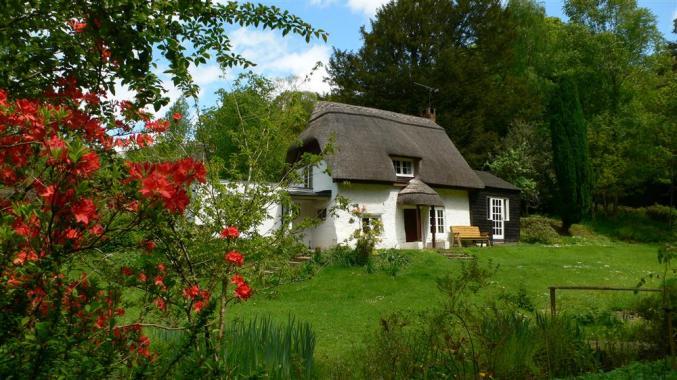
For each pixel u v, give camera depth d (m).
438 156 22.58
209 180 4.63
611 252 20.08
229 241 3.95
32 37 3.45
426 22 32.50
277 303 10.50
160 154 4.45
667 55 34.38
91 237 2.32
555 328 5.57
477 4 33.88
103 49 3.38
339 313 9.54
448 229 22.14
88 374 2.24
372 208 19.77
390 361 4.75
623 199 33.81
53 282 2.17
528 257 17.77
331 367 5.41
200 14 3.97
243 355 4.51
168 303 3.06
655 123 27.12
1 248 2.12
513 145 29.62
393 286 12.36
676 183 30.41
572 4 34.34
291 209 5.16
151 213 2.30
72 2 3.22
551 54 35.47
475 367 4.68
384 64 32.78
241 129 5.52
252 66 4.27
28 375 2.08
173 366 2.71
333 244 18.70
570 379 4.86
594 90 33.28
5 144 2.50
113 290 2.51
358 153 19.69
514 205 24.77
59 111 2.59
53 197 2.18
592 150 28.95
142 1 3.21
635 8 33.00
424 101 31.08
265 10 4.11
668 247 5.70
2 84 3.32
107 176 2.41
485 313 5.79
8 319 2.13
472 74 31.33
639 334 6.40
